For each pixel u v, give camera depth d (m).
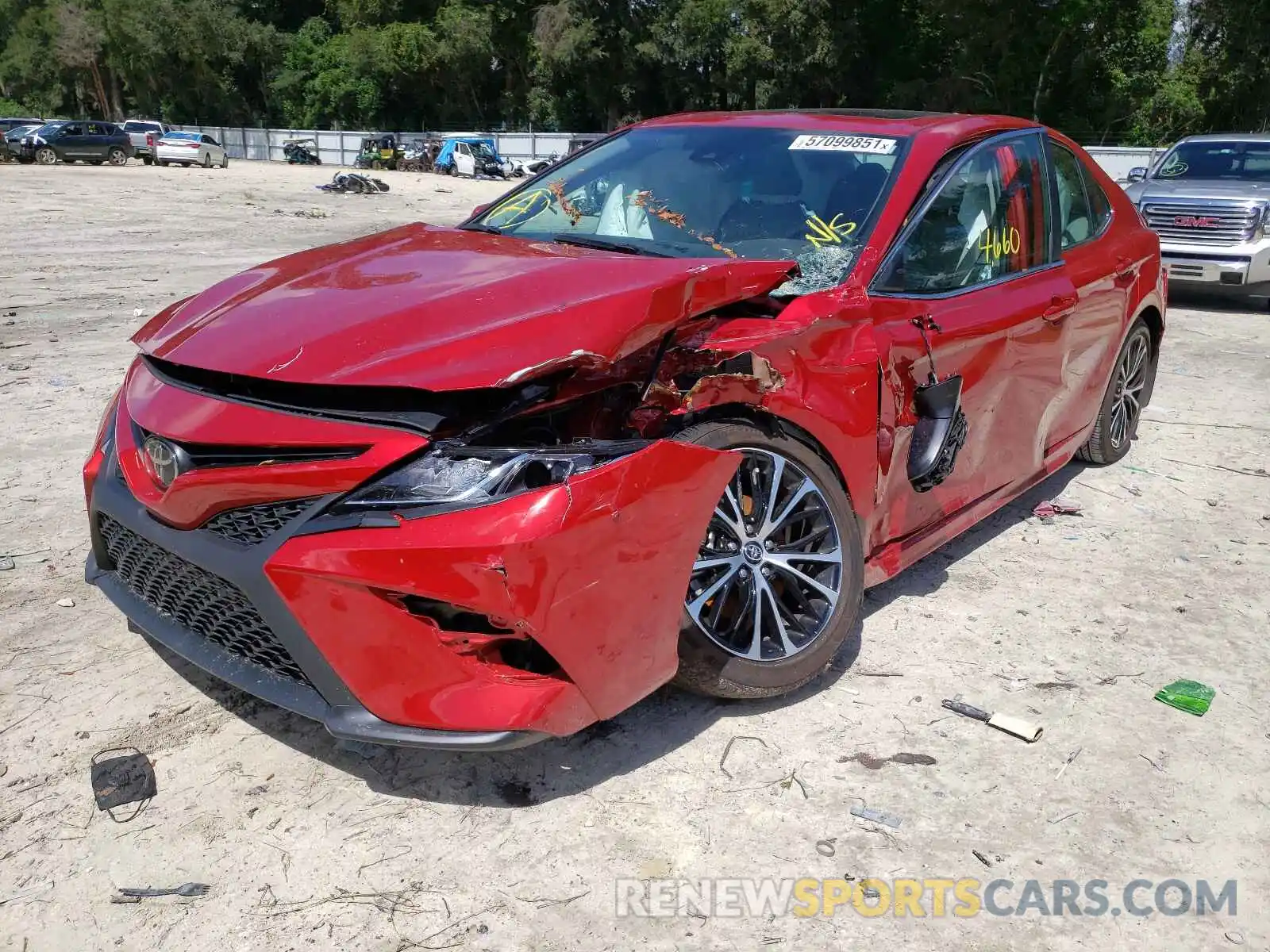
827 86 48.88
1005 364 3.89
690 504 2.64
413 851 2.51
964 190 3.87
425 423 2.44
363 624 2.38
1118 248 4.98
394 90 69.12
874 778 2.85
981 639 3.67
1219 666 3.56
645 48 54.00
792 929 2.33
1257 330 9.95
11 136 38.88
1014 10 42.12
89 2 78.00
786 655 3.07
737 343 2.88
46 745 2.87
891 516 3.47
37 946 2.21
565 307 2.68
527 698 2.45
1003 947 2.31
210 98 75.75
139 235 15.46
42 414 5.91
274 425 2.53
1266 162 11.76
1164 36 43.94
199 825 2.57
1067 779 2.89
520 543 2.33
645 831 2.61
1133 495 5.24
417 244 3.55
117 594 3.04
